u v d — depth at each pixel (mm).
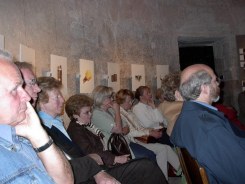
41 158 1319
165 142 4258
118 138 3240
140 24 5770
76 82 4031
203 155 1633
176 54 6461
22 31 2887
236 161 1592
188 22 6633
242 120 5527
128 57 5438
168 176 3934
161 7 6281
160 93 4703
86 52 4336
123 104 4133
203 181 1593
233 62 6887
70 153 2275
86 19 4387
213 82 1895
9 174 1011
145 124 4441
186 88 1909
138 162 2414
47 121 2320
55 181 1347
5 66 1134
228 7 6984
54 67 3494
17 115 1146
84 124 2945
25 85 1938
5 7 2600
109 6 5055
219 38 7023
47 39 3418
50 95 2377
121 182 2332
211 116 1741
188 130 1764
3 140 1106
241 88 6785
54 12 3604
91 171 2109
